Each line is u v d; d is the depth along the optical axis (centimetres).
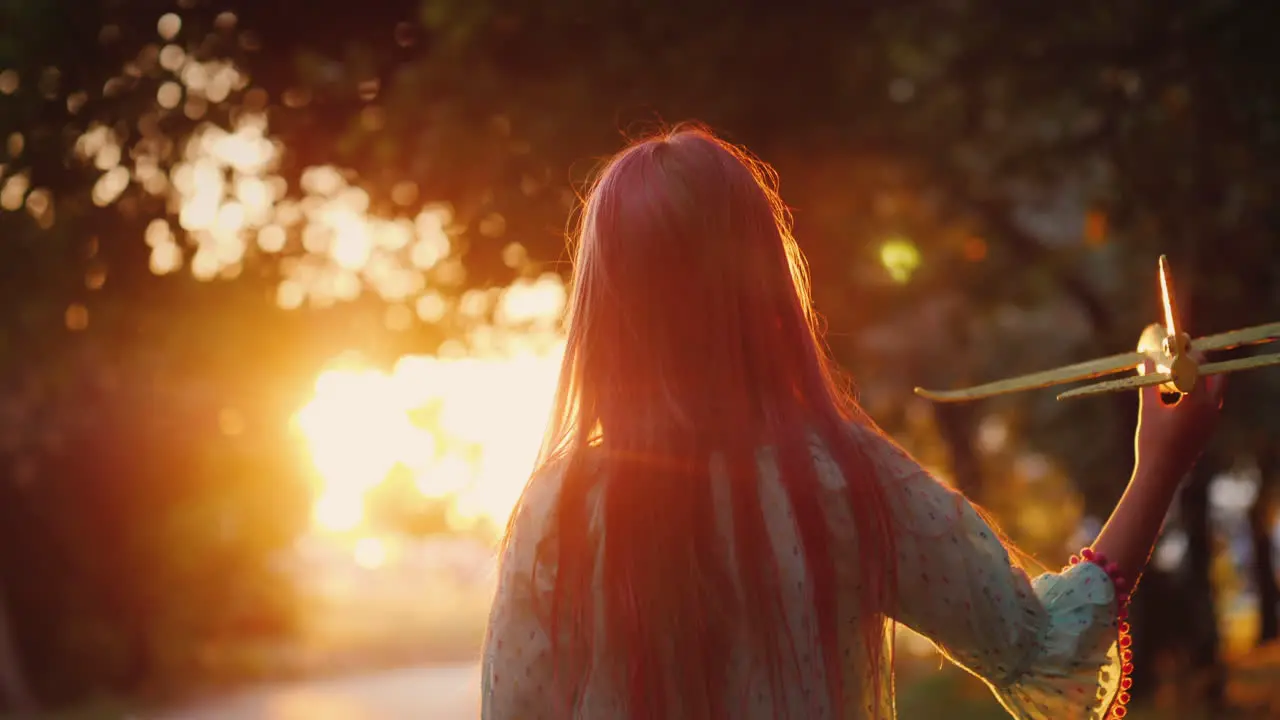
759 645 165
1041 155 1273
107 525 3112
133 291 1108
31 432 2686
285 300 1154
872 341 2111
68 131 1028
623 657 167
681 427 170
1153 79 1058
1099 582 173
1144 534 175
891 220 1434
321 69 1077
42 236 1069
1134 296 1794
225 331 1130
